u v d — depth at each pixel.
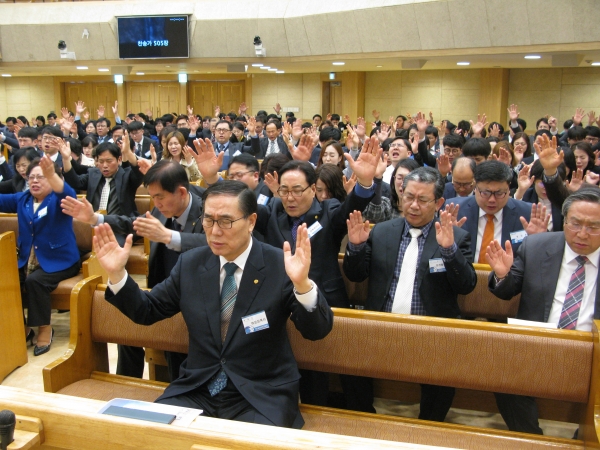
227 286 2.29
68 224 4.25
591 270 2.52
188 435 1.59
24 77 18.41
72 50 13.58
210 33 12.70
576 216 2.41
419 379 2.42
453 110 14.53
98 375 2.75
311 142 3.82
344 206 2.98
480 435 2.28
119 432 1.65
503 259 2.57
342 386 2.90
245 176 3.77
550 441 2.23
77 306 2.68
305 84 16.14
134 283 2.27
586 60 10.76
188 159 6.36
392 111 15.29
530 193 4.55
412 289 2.80
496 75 13.66
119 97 18.02
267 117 11.84
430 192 2.76
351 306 3.45
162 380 3.17
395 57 10.94
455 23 9.73
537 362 2.29
